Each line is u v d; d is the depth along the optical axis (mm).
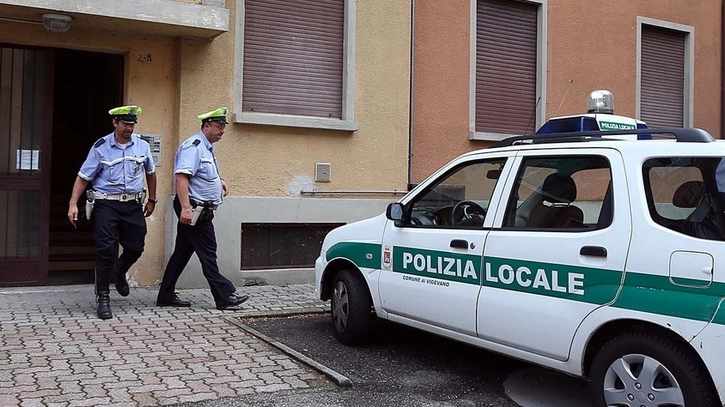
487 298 4730
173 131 8312
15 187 7930
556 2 11156
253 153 8617
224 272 8469
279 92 8891
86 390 4562
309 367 5301
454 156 10211
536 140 5078
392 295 5590
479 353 5977
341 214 9164
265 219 8664
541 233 4496
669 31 12570
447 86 10141
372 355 5828
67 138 11266
